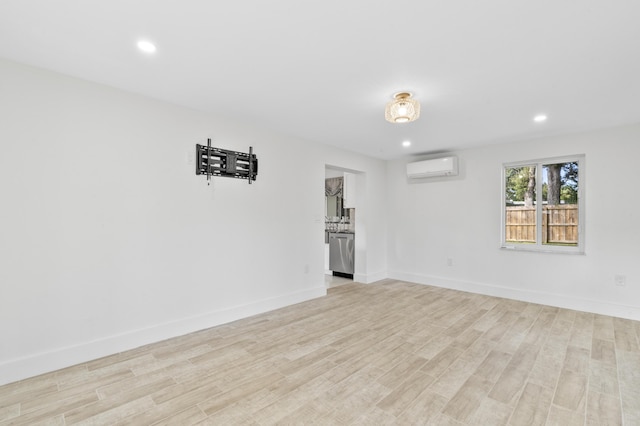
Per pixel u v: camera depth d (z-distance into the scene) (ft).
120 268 8.77
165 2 5.14
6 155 7.09
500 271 14.65
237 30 5.99
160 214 9.57
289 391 6.78
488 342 9.38
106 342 8.47
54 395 6.59
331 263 19.95
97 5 5.21
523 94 8.89
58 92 7.79
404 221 18.29
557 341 9.44
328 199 23.66
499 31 5.93
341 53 6.82
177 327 9.89
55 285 7.72
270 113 10.72
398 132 12.91
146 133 9.29
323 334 10.04
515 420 5.82
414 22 5.69
